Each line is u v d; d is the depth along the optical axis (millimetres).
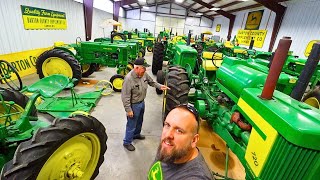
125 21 21172
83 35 9852
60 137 1253
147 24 21484
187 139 867
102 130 1680
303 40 7633
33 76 5059
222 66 2338
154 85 2406
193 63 3387
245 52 5809
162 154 902
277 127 1028
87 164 1652
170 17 21188
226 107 2180
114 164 2127
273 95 1321
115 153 2309
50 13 6543
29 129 1689
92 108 3432
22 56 5078
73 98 3400
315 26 7102
